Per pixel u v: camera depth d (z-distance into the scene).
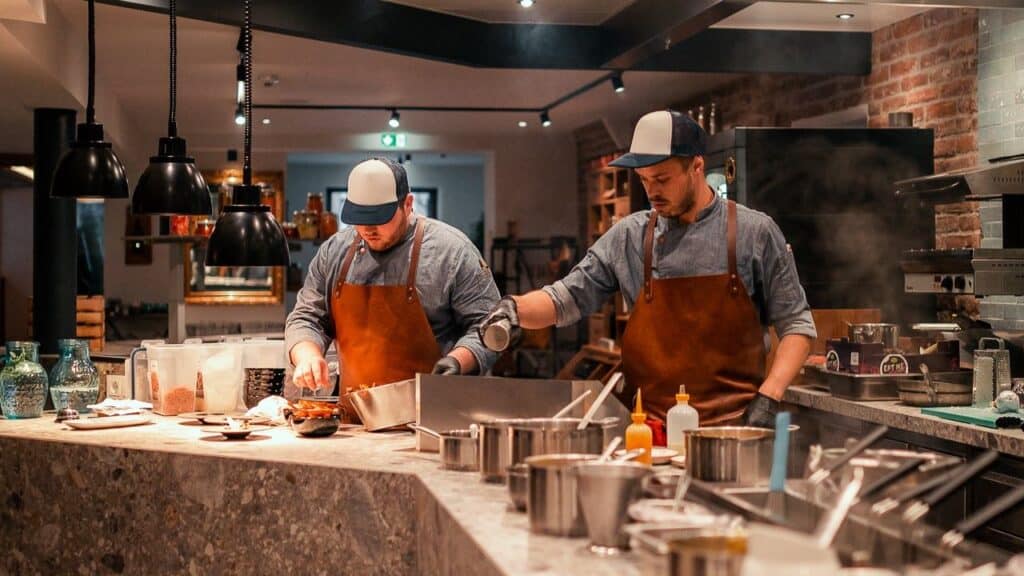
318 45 7.35
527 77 8.73
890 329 5.14
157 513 3.27
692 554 1.56
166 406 4.00
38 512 3.54
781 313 3.48
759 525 1.80
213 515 3.15
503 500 2.48
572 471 2.11
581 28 6.94
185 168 4.39
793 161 6.06
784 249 3.48
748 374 3.45
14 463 3.59
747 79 8.64
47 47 5.98
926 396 4.66
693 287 3.45
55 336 7.37
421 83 9.00
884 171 6.11
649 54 6.47
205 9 5.69
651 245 3.51
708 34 6.97
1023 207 5.13
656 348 3.50
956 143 6.18
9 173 10.72
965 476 1.91
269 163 12.34
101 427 3.71
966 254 4.91
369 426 3.54
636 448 2.77
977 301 5.93
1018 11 5.64
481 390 3.02
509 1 6.38
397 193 3.69
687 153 3.34
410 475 2.81
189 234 6.64
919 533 1.79
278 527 3.04
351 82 8.92
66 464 3.46
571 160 12.84
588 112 10.74
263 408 3.82
